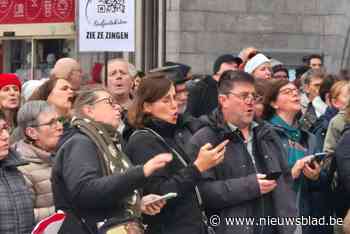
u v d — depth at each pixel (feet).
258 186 36.73
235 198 36.70
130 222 31.94
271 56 91.76
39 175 37.09
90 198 31.07
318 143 49.62
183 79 44.55
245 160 37.86
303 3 92.48
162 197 32.86
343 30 93.40
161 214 34.45
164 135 35.65
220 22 90.43
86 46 57.67
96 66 63.00
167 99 35.65
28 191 34.63
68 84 43.21
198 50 89.76
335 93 50.37
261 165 38.42
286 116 43.21
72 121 33.17
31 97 43.93
